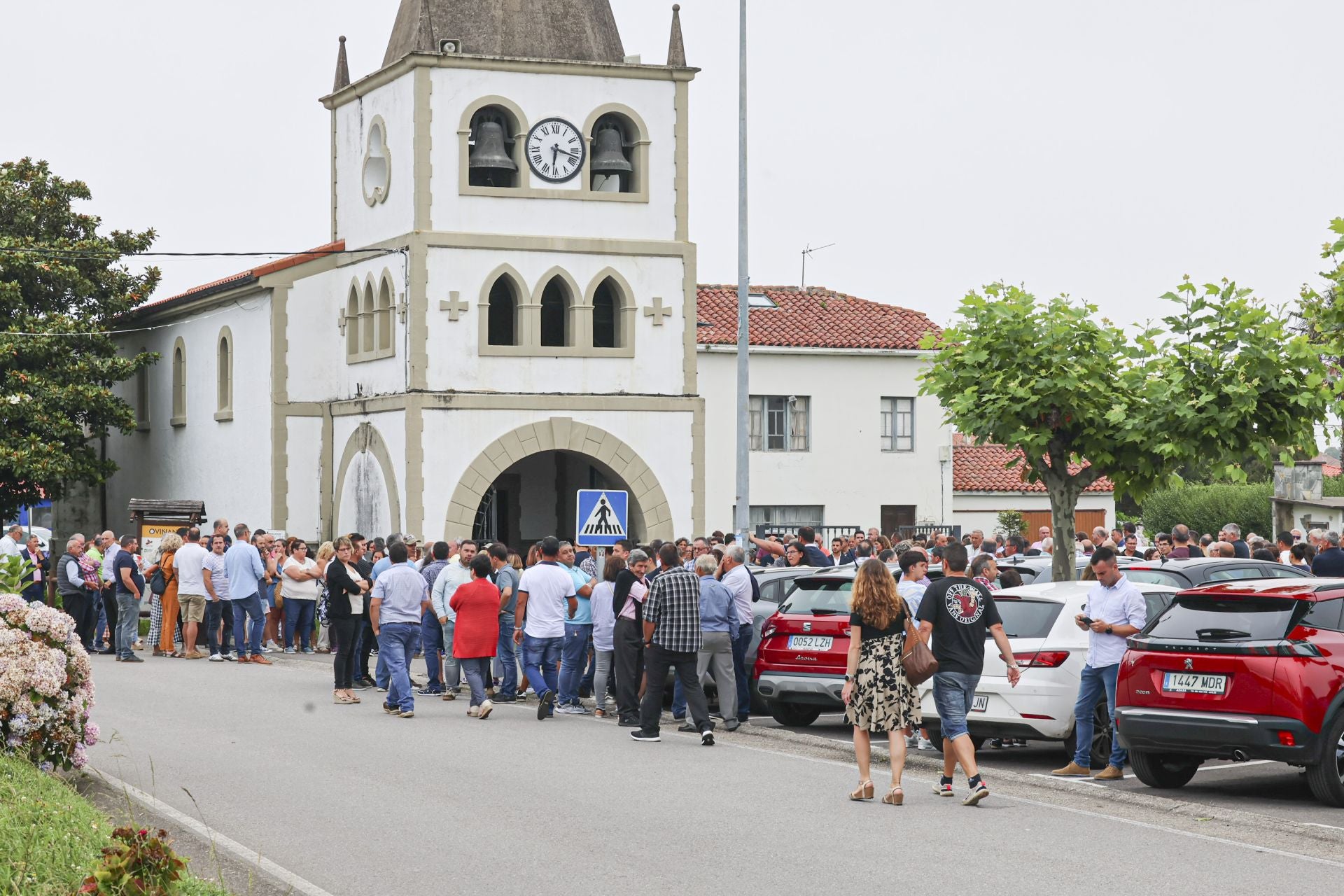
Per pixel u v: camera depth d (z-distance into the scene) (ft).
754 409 140.97
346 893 33.55
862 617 44.75
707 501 138.21
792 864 35.96
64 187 142.51
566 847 37.81
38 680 42.32
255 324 122.31
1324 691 43.01
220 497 130.21
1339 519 118.01
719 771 49.75
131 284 144.56
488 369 108.99
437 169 108.27
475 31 112.16
